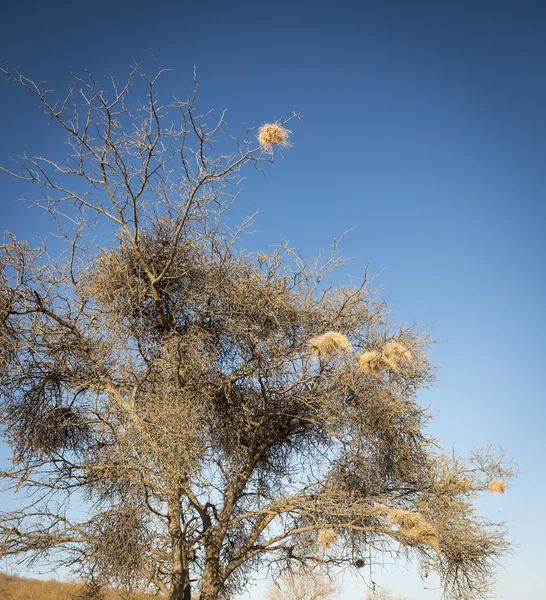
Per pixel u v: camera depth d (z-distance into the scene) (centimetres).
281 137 654
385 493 870
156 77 698
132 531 688
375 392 841
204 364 804
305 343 846
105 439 849
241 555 830
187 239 846
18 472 784
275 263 845
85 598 771
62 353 818
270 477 959
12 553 730
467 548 775
